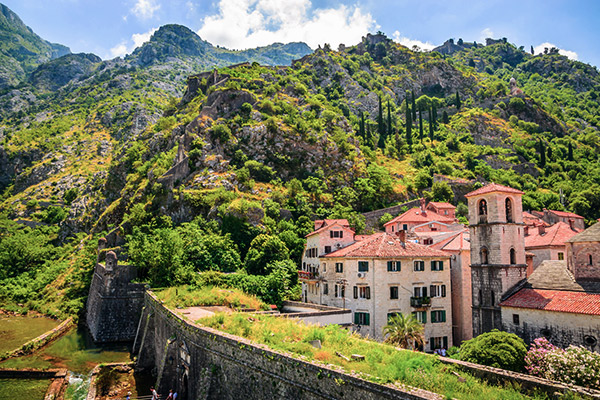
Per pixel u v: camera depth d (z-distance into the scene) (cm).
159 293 5450
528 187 14325
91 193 14138
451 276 5709
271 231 8844
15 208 15162
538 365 2938
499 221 4553
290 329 3088
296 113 13775
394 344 3831
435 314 5209
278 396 2261
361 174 12494
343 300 5278
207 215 9175
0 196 17025
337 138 13238
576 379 2636
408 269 5138
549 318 3734
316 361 2166
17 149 18850
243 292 6019
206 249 7506
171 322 3866
